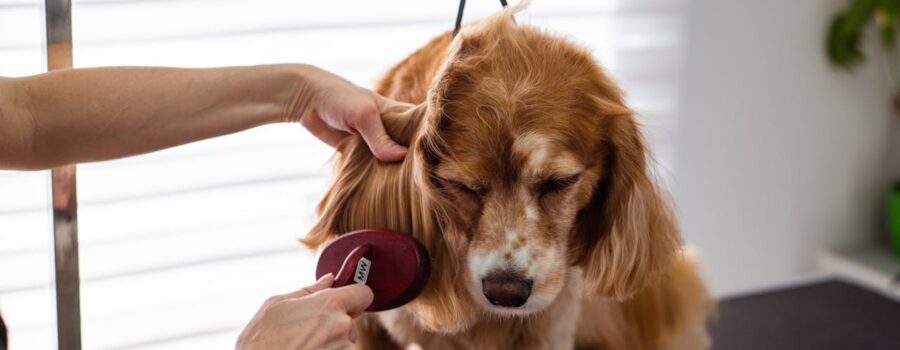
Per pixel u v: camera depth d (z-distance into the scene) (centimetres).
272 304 95
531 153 102
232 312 208
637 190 115
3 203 182
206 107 110
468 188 106
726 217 268
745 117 259
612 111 109
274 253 210
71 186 122
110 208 196
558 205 109
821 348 215
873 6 247
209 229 204
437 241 113
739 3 247
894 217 275
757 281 281
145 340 202
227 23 197
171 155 199
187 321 205
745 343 218
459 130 104
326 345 91
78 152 108
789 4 254
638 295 162
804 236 284
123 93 107
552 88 105
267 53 202
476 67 105
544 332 128
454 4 214
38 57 179
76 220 124
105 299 198
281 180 208
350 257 100
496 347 129
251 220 207
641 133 115
